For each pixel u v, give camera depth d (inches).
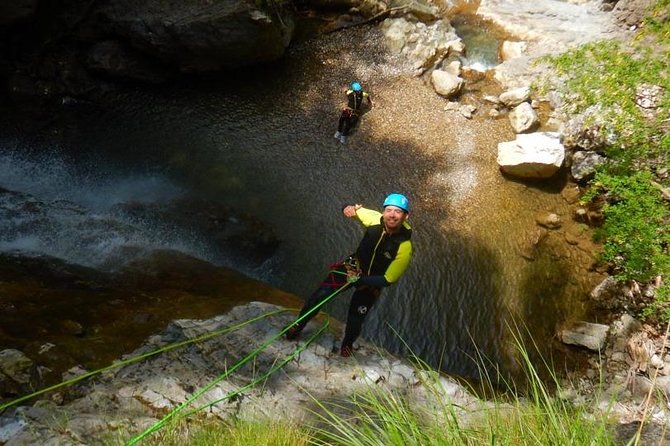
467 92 424.5
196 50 412.5
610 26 472.1
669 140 302.7
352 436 98.1
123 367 179.3
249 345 192.4
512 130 393.4
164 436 132.3
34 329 206.7
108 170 368.8
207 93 425.1
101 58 416.2
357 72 442.6
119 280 267.3
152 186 359.6
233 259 315.0
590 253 319.0
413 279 309.9
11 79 411.5
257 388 171.5
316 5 491.2
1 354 175.8
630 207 291.6
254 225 335.3
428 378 182.9
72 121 402.3
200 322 202.8
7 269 259.4
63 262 277.7
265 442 122.2
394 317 294.2
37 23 418.0
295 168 373.4
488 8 515.5
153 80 426.3
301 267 317.4
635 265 282.5
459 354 280.2
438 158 379.2
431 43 458.0
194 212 339.0
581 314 295.3
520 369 273.4
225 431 133.1
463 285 309.3
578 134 361.4
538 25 484.7
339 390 173.2
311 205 351.3
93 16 418.6
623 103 325.1
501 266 318.3
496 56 462.6
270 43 424.2
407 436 92.0
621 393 240.4
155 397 160.6
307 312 171.6
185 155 380.8
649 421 134.8
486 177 364.5
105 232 310.3
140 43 412.5
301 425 140.3
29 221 308.7
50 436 136.8
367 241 160.6
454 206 348.5
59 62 421.1
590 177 345.1
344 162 377.4
